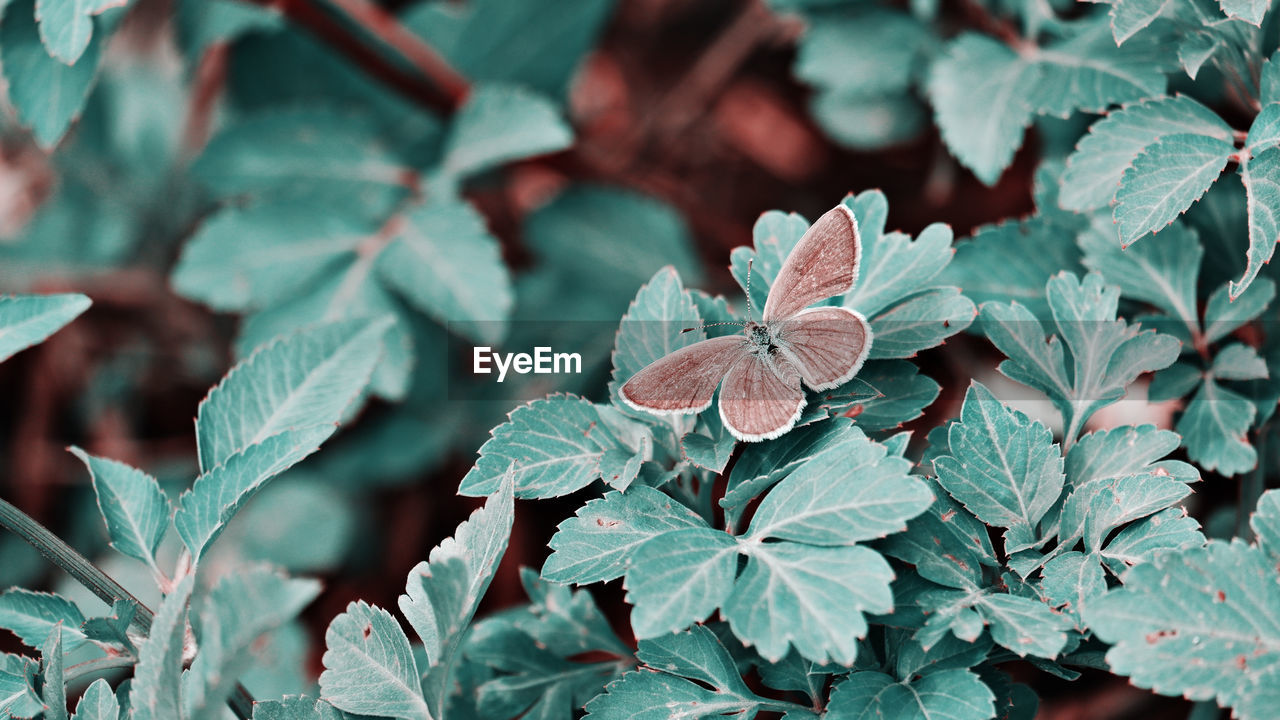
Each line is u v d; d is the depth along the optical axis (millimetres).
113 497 218
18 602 215
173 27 325
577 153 350
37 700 209
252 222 289
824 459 200
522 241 359
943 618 198
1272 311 227
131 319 373
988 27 258
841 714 198
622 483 204
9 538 334
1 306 219
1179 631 190
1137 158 212
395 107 327
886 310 213
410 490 348
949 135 247
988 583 204
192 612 209
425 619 208
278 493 336
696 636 207
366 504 344
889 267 213
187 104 364
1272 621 190
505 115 301
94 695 207
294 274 286
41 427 372
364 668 207
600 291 337
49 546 214
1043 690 276
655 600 193
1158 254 227
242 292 285
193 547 214
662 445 211
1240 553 193
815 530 195
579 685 227
